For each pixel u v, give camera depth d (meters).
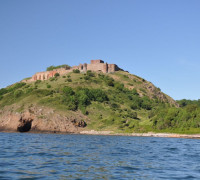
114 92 192.38
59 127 137.62
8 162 33.22
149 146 62.38
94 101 169.38
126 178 26.11
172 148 58.38
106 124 140.50
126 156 42.56
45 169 29.45
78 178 25.56
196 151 53.09
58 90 173.75
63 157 38.97
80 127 140.38
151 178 26.44
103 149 52.53
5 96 177.75
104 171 29.30
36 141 70.44
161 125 123.31
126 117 149.50
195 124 116.88
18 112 145.75
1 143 60.06
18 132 140.75
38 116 142.00
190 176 27.83
